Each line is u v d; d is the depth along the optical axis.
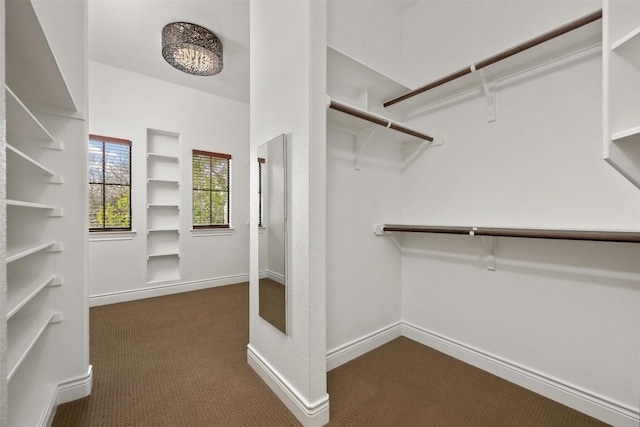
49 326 1.46
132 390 1.61
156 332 2.43
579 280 1.46
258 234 1.79
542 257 1.59
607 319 1.37
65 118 1.52
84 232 1.57
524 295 1.66
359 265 2.04
